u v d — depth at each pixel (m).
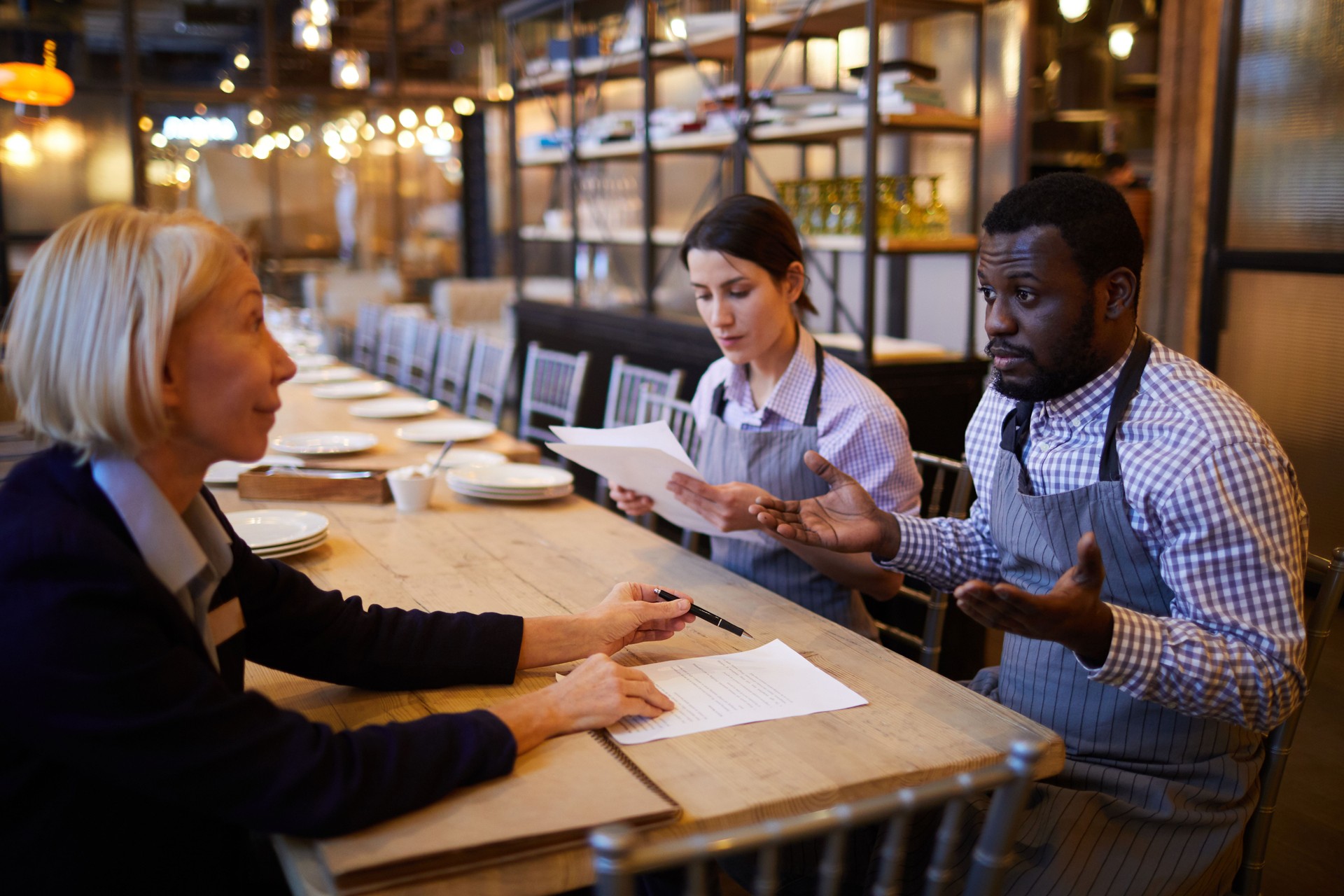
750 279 1.92
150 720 0.89
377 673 1.27
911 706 1.25
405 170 9.61
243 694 0.97
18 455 2.65
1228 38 3.59
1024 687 1.43
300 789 0.92
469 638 1.31
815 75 4.76
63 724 0.88
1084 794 1.28
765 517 1.49
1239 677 1.14
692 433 2.65
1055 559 1.34
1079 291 1.25
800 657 1.39
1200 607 1.20
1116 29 4.58
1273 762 1.41
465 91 9.08
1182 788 1.28
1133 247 1.26
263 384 1.02
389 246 9.96
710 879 1.46
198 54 8.35
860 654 1.42
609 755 1.09
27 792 0.95
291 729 0.96
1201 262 4.27
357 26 8.85
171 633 0.97
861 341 3.58
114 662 0.89
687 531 2.30
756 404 2.10
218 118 8.71
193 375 0.98
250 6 8.40
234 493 2.26
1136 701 1.31
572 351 5.80
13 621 0.88
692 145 4.61
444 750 1.00
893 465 1.92
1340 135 3.31
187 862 1.03
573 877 0.95
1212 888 1.27
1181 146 4.29
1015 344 1.30
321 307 9.00
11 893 0.95
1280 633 1.18
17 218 7.75
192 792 0.91
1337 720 2.80
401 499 2.15
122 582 0.92
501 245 9.66
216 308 0.98
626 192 5.64
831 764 1.10
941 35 4.29
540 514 2.15
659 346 4.88
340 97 8.70
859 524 1.54
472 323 8.38
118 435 0.94
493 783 1.03
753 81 5.22
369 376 4.10
